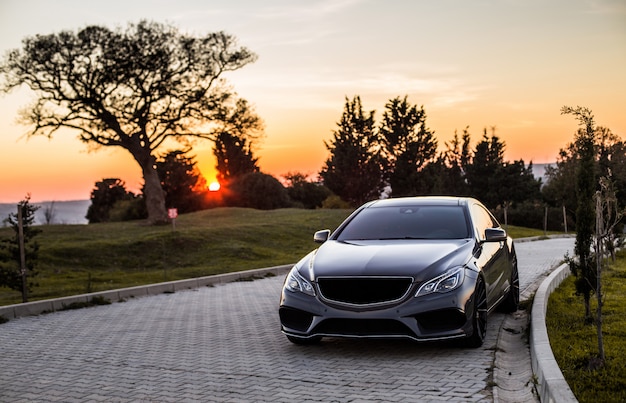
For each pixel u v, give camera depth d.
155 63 41.22
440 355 6.88
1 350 8.29
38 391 6.17
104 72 39.97
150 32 41.31
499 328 8.37
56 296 14.11
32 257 12.95
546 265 17.14
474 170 87.00
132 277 18.14
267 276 17.34
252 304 11.73
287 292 7.27
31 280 17.64
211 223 40.22
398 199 9.18
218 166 92.06
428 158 82.56
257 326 9.27
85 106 40.50
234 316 10.32
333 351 7.28
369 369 6.43
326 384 5.96
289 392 5.76
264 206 67.12
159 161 64.38
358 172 82.06
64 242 26.67
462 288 6.85
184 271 19.00
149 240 25.34
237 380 6.25
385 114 84.31
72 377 6.67
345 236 8.29
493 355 6.81
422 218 8.38
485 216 9.22
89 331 9.44
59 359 7.56
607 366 5.92
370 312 6.71
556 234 38.19
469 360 6.61
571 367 6.00
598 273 6.15
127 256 23.31
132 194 79.00
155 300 12.84
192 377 6.45
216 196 66.50
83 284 16.55
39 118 40.16
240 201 67.06
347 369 6.47
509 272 9.24
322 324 6.91
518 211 57.47
